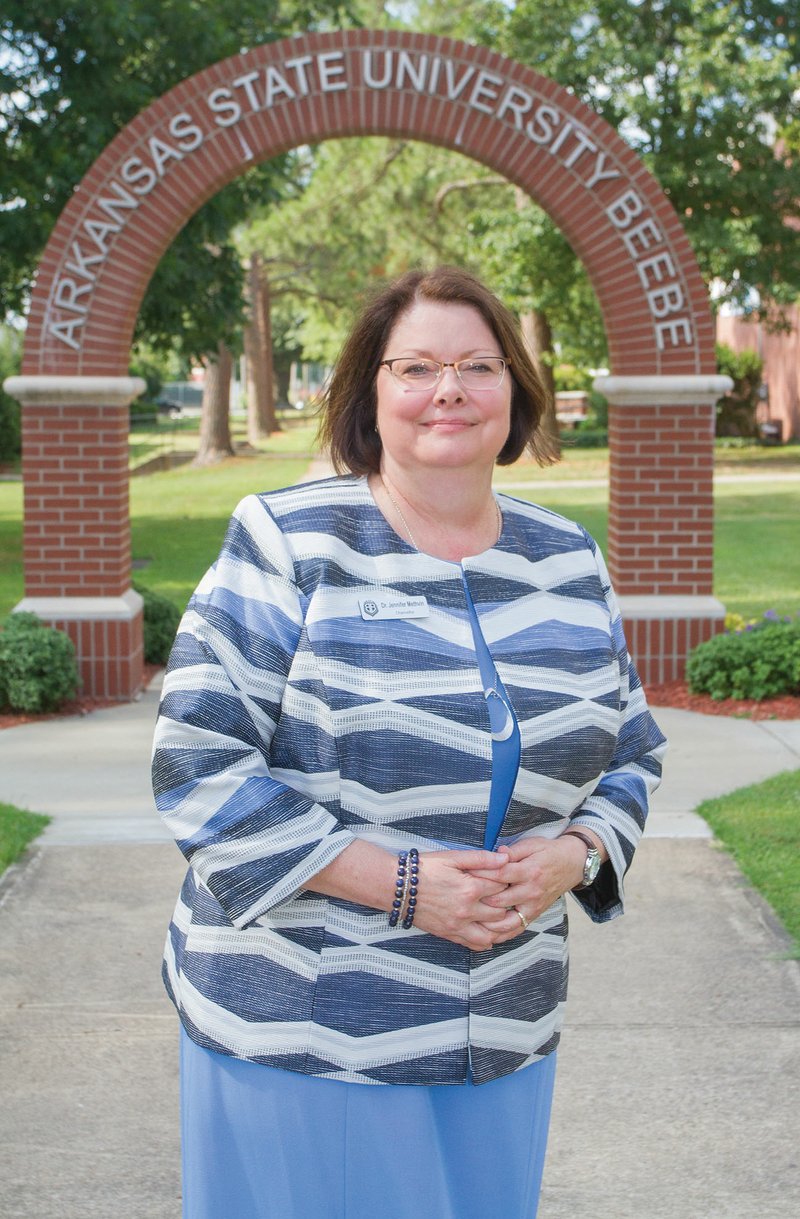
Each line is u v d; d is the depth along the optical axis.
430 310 2.24
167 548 19.53
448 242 36.19
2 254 17.06
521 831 2.19
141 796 6.91
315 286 42.75
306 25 18.98
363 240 37.12
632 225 9.20
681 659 9.48
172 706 2.12
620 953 4.92
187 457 35.84
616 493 9.55
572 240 9.32
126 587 9.58
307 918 2.11
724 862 5.82
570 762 2.20
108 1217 3.35
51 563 9.30
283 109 9.05
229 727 2.10
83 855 5.97
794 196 24.61
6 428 34.38
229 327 19.08
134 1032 4.32
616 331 9.37
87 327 9.16
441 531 2.26
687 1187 3.47
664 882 5.60
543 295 26.20
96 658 9.32
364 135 9.23
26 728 8.53
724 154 24.52
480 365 2.23
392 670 2.10
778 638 9.04
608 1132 3.73
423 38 9.03
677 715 8.70
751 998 4.54
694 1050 4.18
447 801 2.11
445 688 2.11
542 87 9.09
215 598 2.15
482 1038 2.13
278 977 2.12
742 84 23.28
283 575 2.14
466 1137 2.17
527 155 9.16
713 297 29.27
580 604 2.31
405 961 2.11
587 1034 4.29
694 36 23.33
